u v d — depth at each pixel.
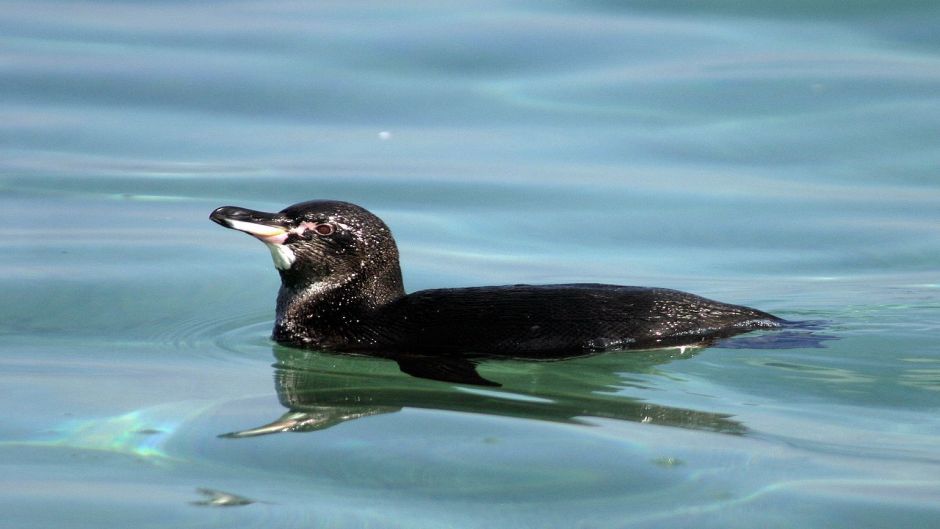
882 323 13.45
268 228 13.07
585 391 11.37
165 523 8.52
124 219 17.88
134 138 20.75
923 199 18.52
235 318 14.52
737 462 9.56
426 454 9.74
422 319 12.90
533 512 8.68
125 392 11.53
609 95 21.78
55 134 20.75
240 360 12.80
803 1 24.59
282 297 13.59
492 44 23.42
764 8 24.59
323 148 20.45
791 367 11.94
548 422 10.50
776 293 15.07
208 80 22.53
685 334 12.53
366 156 20.17
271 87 22.39
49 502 8.86
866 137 20.27
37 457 9.75
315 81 22.47
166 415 10.80
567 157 20.08
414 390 11.55
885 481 9.20
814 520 8.54
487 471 9.39
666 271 16.23
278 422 10.58
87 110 21.59
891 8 24.09
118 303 14.92
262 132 21.08
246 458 9.72
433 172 19.62
